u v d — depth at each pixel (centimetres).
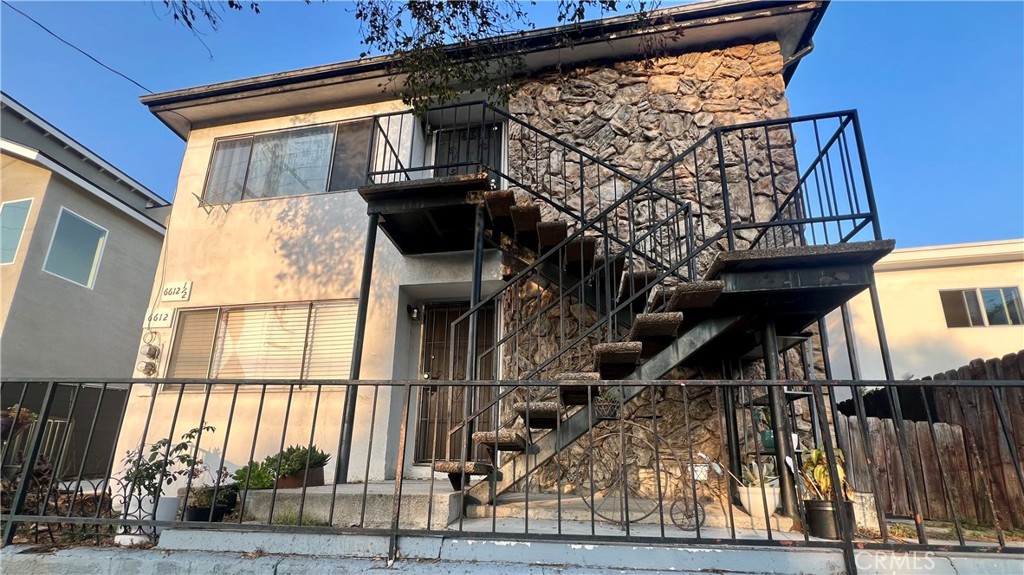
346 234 591
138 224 1036
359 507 314
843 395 775
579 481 431
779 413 333
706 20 546
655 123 568
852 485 372
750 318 355
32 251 827
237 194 649
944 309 897
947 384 245
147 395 568
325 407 529
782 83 554
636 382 267
